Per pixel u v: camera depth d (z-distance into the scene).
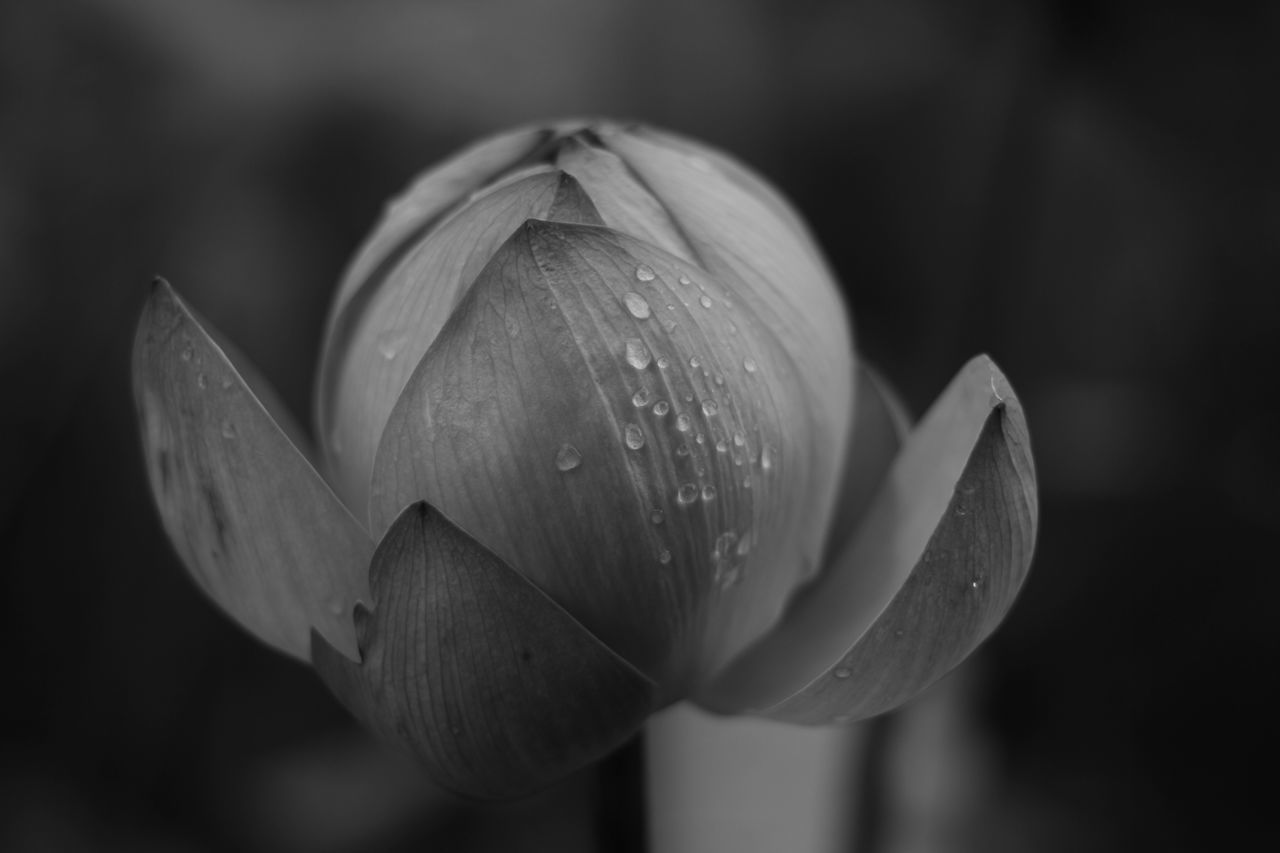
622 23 0.72
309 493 0.40
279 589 0.41
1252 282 0.68
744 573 0.41
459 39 0.70
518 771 0.40
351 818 0.62
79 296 0.65
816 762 0.55
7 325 0.63
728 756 0.55
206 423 0.40
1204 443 0.66
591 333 0.39
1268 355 0.67
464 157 0.43
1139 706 0.62
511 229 0.40
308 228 0.68
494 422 0.39
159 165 0.67
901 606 0.40
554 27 0.72
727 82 0.72
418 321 0.40
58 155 0.66
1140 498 0.65
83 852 0.59
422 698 0.39
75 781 0.61
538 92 0.71
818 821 0.54
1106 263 0.70
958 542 0.39
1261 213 0.68
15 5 0.66
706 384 0.40
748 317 0.40
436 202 0.42
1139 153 0.69
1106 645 0.63
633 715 0.40
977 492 0.39
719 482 0.40
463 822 0.62
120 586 0.63
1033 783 0.60
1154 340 0.69
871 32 0.73
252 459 0.40
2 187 0.64
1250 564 0.64
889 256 0.72
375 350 0.41
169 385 0.41
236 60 0.69
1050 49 0.63
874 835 0.54
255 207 0.68
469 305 0.39
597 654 0.39
